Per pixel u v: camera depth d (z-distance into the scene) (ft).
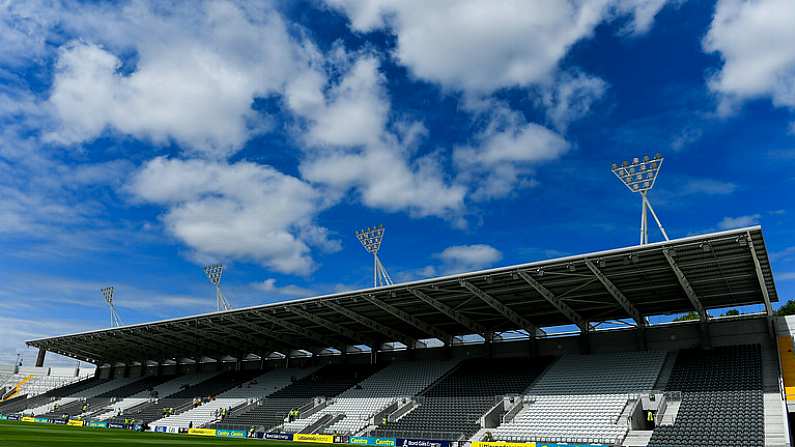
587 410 118.42
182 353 239.09
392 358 193.67
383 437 127.44
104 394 238.89
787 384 110.01
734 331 134.92
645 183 113.60
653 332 144.97
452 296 134.41
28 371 305.53
